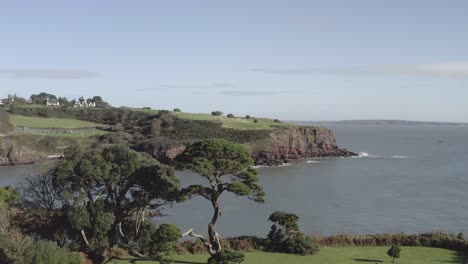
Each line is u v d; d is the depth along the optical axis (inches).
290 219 1984.5
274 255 1902.1
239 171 1861.5
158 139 6904.5
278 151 7391.7
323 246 2064.5
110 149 2127.2
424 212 3272.6
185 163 1814.7
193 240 2202.3
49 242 1648.6
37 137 7052.2
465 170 5826.8
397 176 5241.1
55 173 2049.7
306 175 5290.4
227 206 3356.3
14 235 1590.8
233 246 1977.1
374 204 3548.2
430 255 1926.7
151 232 2065.7
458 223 2955.2
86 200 2175.2
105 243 1988.2
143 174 2081.7
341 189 4274.1
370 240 2106.3
